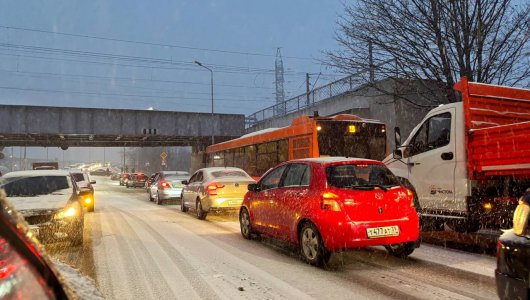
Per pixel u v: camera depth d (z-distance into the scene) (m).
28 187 8.47
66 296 1.13
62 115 36.00
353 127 13.12
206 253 6.93
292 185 6.77
